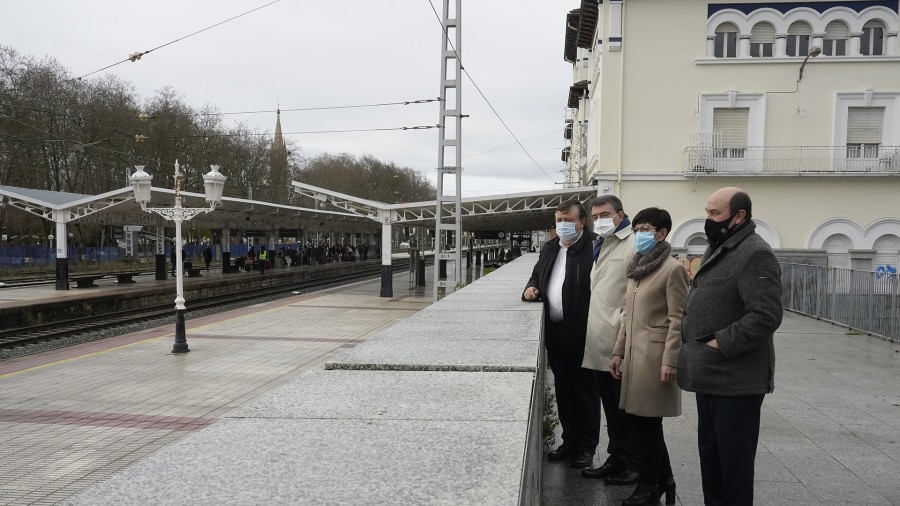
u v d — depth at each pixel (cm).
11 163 4200
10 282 3400
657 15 2131
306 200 7119
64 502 132
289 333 1602
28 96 3975
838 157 2078
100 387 1008
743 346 347
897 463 525
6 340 1476
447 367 269
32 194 2752
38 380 1057
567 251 514
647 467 434
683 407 730
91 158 4428
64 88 4244
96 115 4341
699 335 370
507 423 190
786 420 655
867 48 2092
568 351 508
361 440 174
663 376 416
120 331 1722
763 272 348
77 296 2222
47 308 1967
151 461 158
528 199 2411
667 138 2138
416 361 279
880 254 2080
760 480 489
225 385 1024
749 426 359
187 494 137
